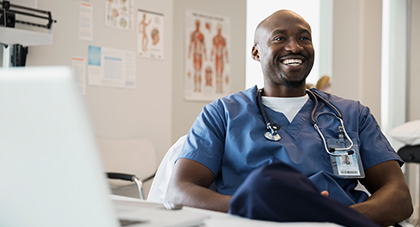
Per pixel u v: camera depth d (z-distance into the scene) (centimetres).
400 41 482
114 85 298
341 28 454
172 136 359
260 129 129
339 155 124
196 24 373
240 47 402
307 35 137
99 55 291
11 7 248
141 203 75
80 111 42
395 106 479
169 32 329
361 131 136
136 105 309
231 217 63
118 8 301
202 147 128
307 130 131
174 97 360
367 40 442
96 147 43
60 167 44
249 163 125
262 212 61
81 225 46
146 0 316
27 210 47
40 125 43
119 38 301
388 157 128
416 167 433
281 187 61
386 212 109
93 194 44
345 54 450
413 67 484
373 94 446
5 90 42
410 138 322
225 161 130
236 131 130
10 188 47
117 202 76
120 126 301
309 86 229
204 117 136
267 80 141
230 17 395
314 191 63
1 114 43
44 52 267
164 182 144
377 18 450
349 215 64
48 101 41
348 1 449
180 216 62
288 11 141
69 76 41
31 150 44
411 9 482
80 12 283
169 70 328
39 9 264
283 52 136
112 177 240
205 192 110
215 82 385
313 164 123
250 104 135
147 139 302
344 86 450
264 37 140
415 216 410
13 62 239
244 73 405
